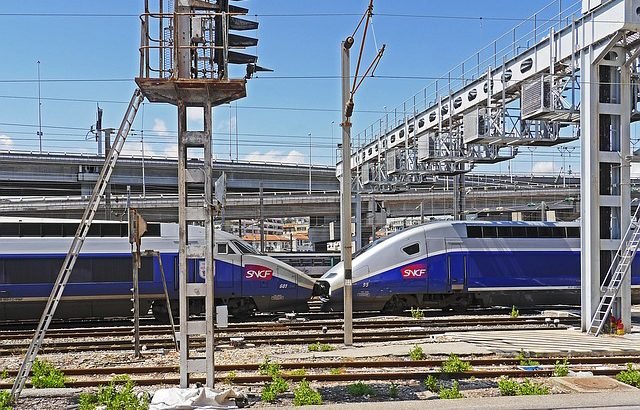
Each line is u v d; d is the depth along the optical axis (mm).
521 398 6922
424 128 25953
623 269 15383
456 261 21016
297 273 19891
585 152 15797
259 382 10055
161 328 16812
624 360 11867
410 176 30531
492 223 21812
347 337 14234
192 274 18344
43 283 17625
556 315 19531
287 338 15023
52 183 56062
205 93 8367
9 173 53625
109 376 10680
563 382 9250
